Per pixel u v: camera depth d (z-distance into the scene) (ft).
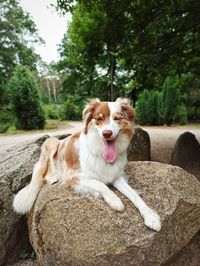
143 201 2.52
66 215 2.49
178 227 2.53
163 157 7.93
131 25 6.99
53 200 2.59
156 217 2.39
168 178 2.75
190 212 2.60
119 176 2.76
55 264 2.58
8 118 21.83
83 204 2.49
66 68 28.48
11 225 3.17
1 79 24.43
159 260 2.39
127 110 2.70
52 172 3.13
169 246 2.45
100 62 19.10
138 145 5.82
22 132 18.35
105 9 6.91
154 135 14.57
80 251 2.39
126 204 2.50
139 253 2.31
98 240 2.35
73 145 2.86
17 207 3.00
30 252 3.36
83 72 27.25
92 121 2.61
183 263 2.66
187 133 6.88
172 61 8.25
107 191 2.51
